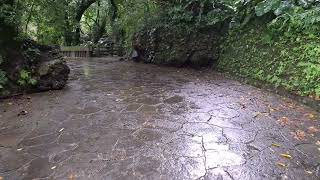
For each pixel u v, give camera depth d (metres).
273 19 5.62
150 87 5.72
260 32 6.10
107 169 2.48
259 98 4.85
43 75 5.23
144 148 2.88
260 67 5.83
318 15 4.59
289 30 5.10
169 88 5.63
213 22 7.61
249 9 6.64
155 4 9.30
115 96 4.97
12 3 5.05
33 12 5.79
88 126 3.49
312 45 4.59
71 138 3.13
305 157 2.68
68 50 12.23
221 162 2.60
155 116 3.88
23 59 5.12
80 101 4.62
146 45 9.20
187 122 3.64
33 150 2.85
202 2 7.93
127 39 11.56
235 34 7.15
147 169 2.47
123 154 2.75
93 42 14.73
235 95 5.08
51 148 2.88
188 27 8.16
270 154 2.75
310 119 3.74
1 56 4.61
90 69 8.24
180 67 8.46
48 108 4.23
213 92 5.30
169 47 8.55
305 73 4.59
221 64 7.57
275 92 5.21
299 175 2.38
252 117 3.84
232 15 7.47
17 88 4.92
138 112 4.05
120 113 4.00
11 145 2.97
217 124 3.57
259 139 3.11
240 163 2.58
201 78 6.79
